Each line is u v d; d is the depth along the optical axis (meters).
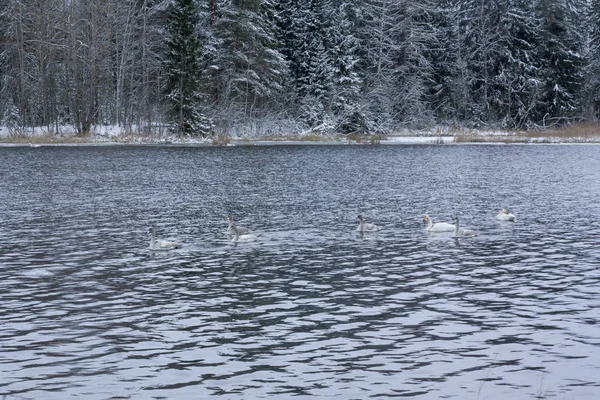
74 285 19.38
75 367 13.52
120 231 27.39
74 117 79.75
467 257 23.09
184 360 13.87
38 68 83.12
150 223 29.19
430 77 106.06
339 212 32.53
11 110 80.12
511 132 97.50
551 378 13.03
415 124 99.81
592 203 35.88
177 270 21.14
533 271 21.09
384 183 44.38
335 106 91.94
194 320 16.31
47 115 81.62
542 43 103.38
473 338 15.09
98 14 81.19
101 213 31.69
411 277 20.38
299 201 36.00
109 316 16.59
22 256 22.92
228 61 88.31
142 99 82.50
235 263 22.11
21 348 14.50
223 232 27.34
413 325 15.98
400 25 102.94
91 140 74.56
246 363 13.70
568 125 102.44
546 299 18.05
